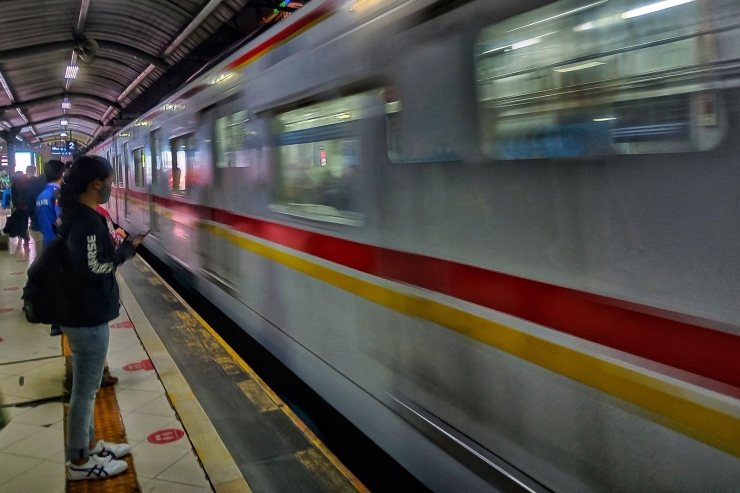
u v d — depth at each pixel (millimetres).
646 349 1775
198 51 16266
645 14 1760
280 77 4324
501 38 2277
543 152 2113
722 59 1580
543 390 2145
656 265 1752
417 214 2803
